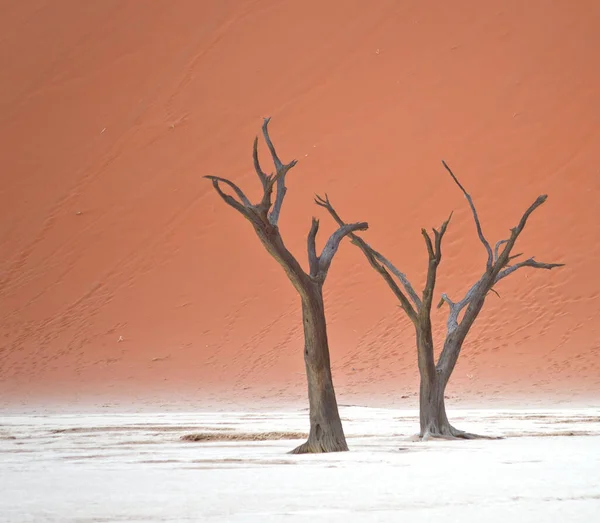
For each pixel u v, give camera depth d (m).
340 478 30.69
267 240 47.59
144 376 171.25
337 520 20.67
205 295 195.50
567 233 174.25
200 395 156.75
